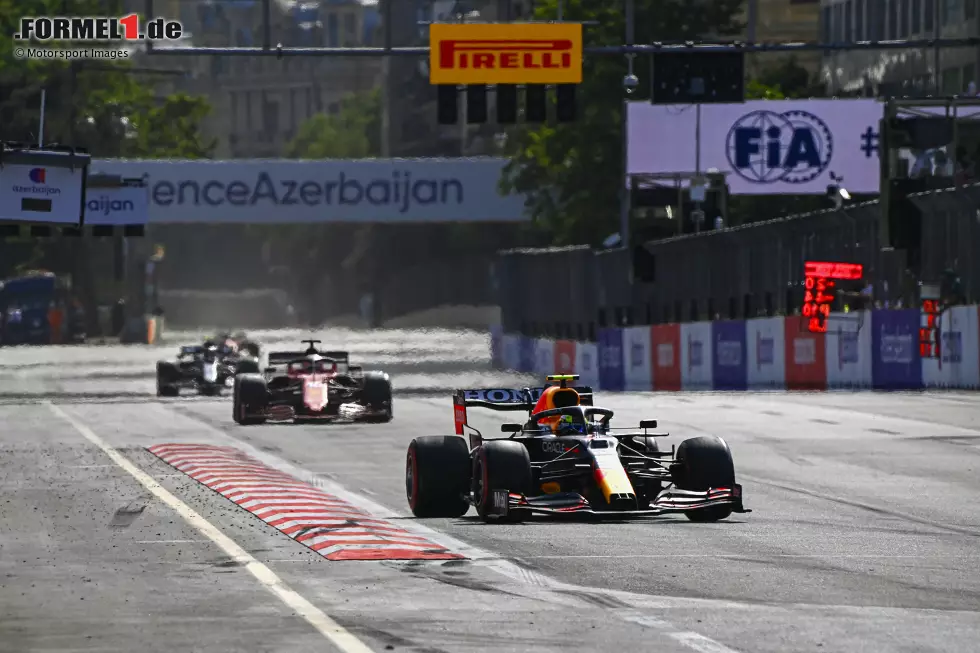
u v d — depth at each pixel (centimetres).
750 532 5641
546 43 13762
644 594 4294
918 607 4075
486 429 11050
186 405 14175
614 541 5375
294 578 4616
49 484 7550
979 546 5297
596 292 19375
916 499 6819
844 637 3666
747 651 3519
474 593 4312
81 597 4334
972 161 15312
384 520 6006
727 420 11250
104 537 5625
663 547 5231
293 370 11888
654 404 12925
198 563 4962
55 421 12144
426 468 6028
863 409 11869
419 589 4388
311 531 5600
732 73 13712
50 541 5531
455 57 13738
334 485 7519
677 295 17450
